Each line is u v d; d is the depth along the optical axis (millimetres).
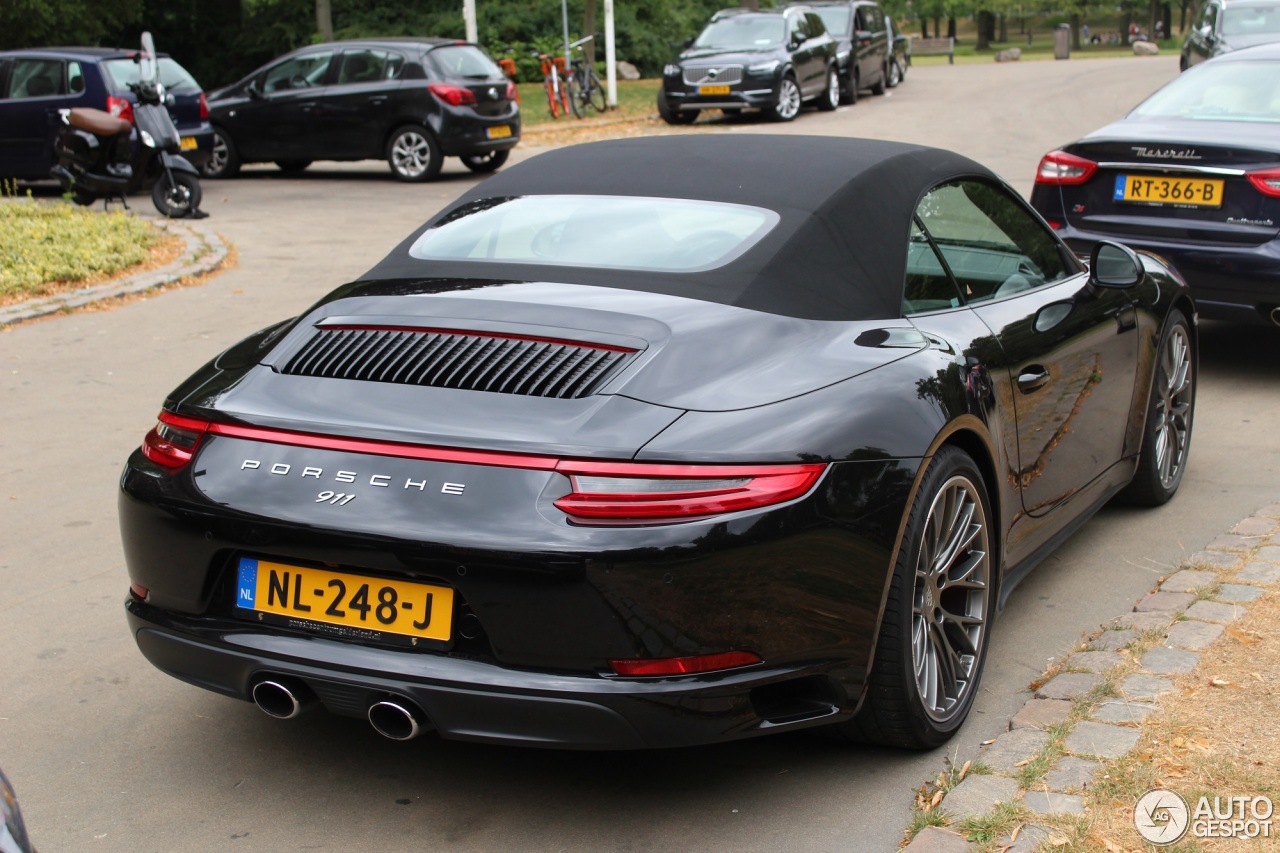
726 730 2703
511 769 3182
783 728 2795
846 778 3080
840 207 3422
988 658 3719
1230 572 4082
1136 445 4688
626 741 2648
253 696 2904
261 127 16297
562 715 2623
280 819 2969
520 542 2580
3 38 25766
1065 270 4332
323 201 14094
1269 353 7316
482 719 2668
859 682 2879
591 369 2854
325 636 2787
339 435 2779
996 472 3404
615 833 2877
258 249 11039
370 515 2682
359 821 2951
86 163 12492
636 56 36219
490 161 17656
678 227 3404
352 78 15984
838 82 24250
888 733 3084
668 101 22281
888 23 27906
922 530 2982
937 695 3182
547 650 2621
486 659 2668
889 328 3252
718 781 3090
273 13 33531
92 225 11250
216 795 3080
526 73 33781
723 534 2619
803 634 2744
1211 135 6434
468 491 2650
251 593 2873
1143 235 6465
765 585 2670
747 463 2670
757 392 2838
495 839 2869
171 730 3414
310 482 2770
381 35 33312
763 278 3178
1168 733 3051
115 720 3473
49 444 5906
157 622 2986
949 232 3709
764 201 3445
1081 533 4746
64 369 7203
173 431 3010
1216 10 19812
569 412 2730
